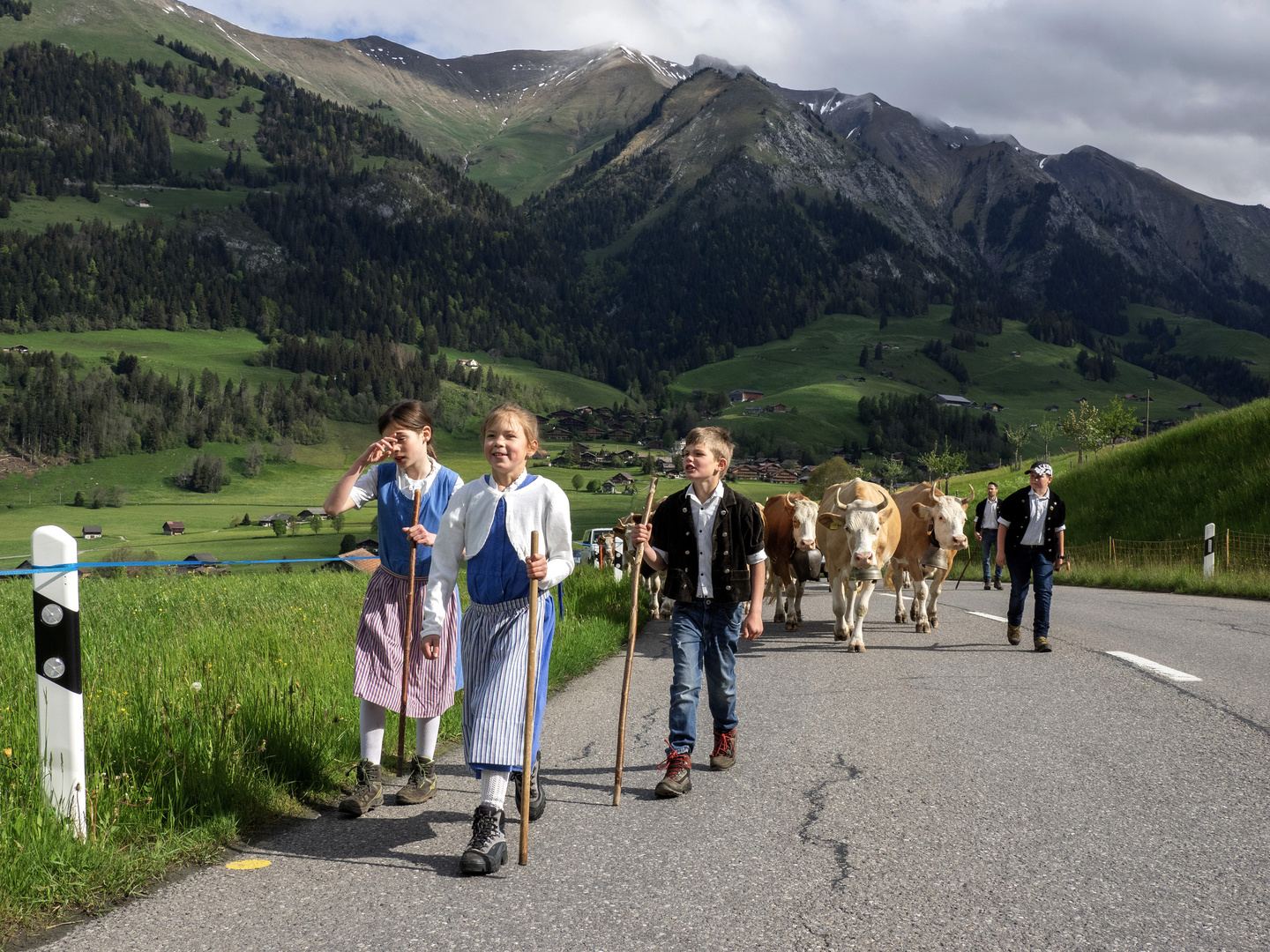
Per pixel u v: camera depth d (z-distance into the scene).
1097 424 74.88
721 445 5.32
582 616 12.01
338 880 3.74
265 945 3.13
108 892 3.57
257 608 11.77
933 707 6.80
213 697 5.95
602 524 131.25
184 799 4.41
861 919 3.26
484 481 4.39
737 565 5.26
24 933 3.24
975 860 3.80
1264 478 24.19
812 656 9.45
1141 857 3.81
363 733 4.82
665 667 9.16
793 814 4.46
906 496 12.28
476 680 4.18
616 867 3.82
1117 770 5.06
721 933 3.16
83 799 3.96
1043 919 3.24
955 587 20.91
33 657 7.73
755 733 6.17
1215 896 3.41
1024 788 4.77
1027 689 7.38
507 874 3.77
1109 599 16.31
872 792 4.76
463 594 11.80
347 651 8.22
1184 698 6.94
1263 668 8.27
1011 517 9.70
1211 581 17.66
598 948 3.07
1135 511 26.44
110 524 171.75
